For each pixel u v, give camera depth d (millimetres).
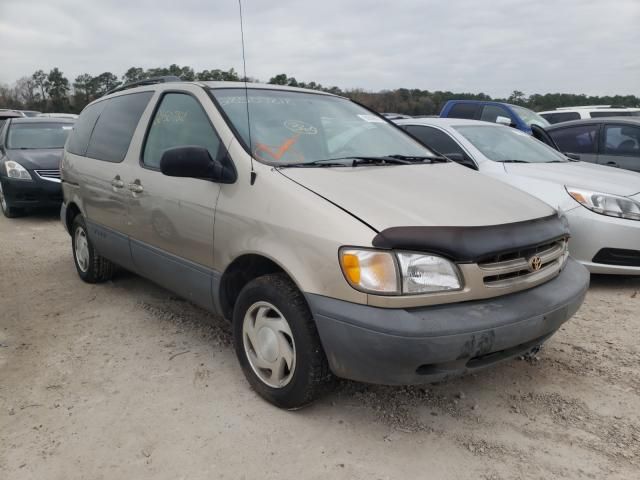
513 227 2635
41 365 3455
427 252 2408
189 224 3291
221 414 2869
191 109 3557
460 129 6031
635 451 2557
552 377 3271
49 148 9258
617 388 3137
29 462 2500
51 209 9445
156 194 3584
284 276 2822
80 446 2611
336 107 3996
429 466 2459
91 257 4879
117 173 4105
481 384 3189
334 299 2469
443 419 2830
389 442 2633
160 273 3744
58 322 4180
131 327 4047
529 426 2770
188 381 3223
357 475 2398
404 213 2557
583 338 3814
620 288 4852
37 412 2910
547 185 5027
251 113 3400
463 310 2428
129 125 4215
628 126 7066
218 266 3131
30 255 6324
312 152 3293
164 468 2451
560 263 2979
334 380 2754
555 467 2449
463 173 3438
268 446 2600
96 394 3088
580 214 4754
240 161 3027
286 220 2682
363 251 2395
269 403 2971
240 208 2932
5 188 8531
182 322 4129
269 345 2893
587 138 7410
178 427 2756
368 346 2363
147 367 3406
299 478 2383
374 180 2943
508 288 2568
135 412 2896
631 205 4668
